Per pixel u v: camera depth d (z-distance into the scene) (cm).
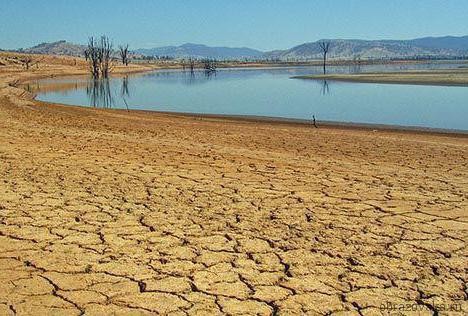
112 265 448
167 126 1658
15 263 451
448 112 2359
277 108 2672
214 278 422
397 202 668
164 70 12412
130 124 1703
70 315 356
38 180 776
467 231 549
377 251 487
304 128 1720
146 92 4219
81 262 454
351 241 515
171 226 559
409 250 490
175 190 726
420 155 1087
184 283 412
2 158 953
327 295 391
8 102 2459
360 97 3334
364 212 620
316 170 886
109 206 637
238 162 957
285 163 953
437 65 12306
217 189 735
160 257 468
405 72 7325
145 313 360
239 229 551
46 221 573
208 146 1173
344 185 767
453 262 460
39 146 1113
